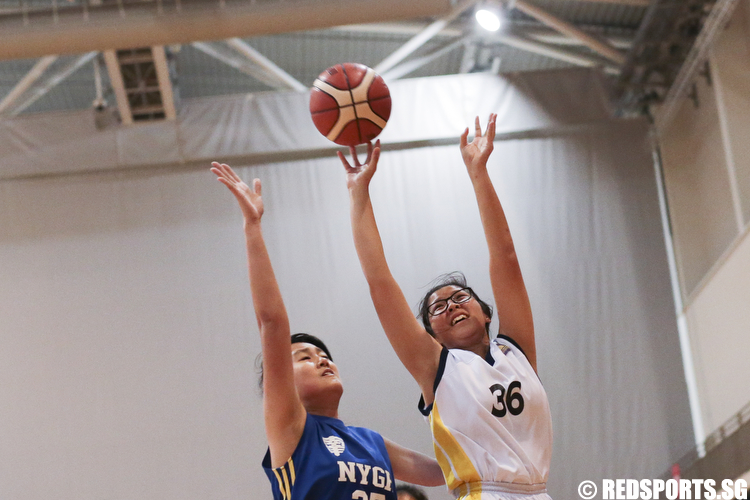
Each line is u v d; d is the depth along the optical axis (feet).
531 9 40.93
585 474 35.37
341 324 38.27
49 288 38.99
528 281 39.01
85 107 51.08
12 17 34.24
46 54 34.71
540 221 40.27
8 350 37.76
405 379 37.11
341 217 40.60
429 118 42.29
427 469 13.64
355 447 11.89
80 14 34.24
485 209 12.64
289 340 11.52
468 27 43.16
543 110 42.50
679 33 39.96
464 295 13.08
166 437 36.35
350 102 14.56
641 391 36.91
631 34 44.80
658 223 40.27
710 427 36.63
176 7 34.27
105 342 38.04
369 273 12.16
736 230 36.35
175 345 38.01
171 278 39.29
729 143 36.37
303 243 40.01
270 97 43.01
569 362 37.45
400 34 45.78
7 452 36.04
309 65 48.96
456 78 43.11
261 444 36.17
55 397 37.04
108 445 36.24
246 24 34.27
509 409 11.43
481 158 12.88
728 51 37.70
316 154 42.04
